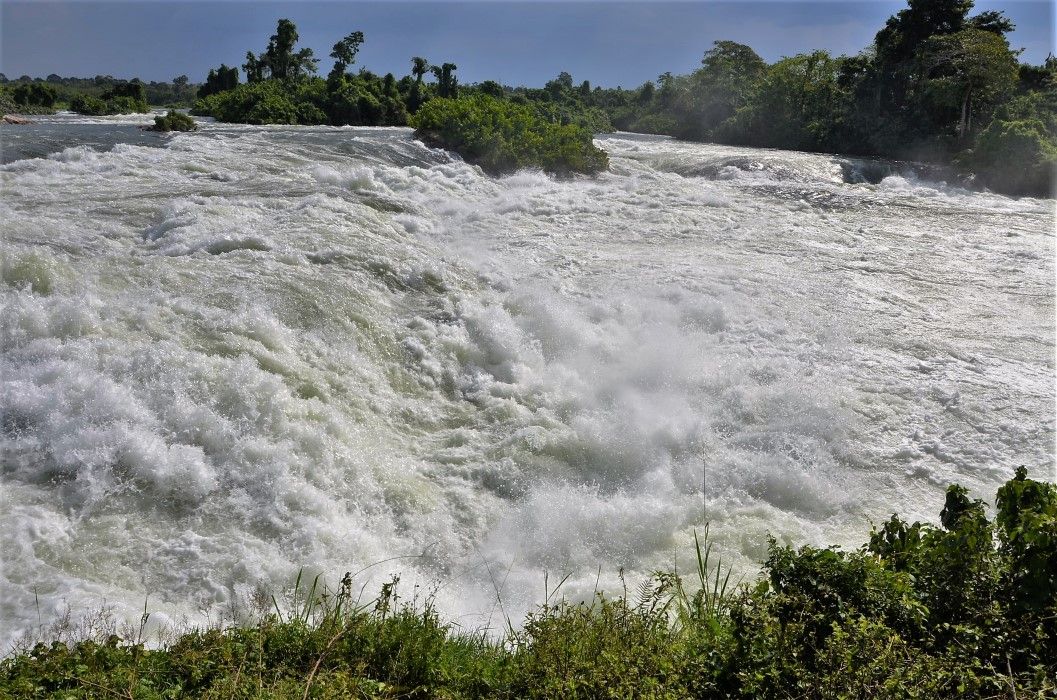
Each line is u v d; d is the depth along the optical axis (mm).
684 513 7801
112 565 6141
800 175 30109
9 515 6277
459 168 23734
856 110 44875
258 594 5930
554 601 6633
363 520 7250
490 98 29688
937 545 4441
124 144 20438
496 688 4336
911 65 42969
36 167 16344
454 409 9305
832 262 16219
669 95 69125
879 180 32656
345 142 24734
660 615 4832
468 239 15391
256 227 12477
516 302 11586
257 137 25562
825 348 11609
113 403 7305
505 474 8211
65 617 5371
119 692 3930
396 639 4598
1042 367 11438
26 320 7961
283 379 8445
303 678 4133
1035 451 9258
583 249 15734
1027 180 29953
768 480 8367
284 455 7410
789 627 3848
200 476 6984
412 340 10039
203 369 7973
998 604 4031
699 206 20656
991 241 19062
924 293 14656
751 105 50250
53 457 6832
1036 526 4078
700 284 13789
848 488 8453
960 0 43656
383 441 8344
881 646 3617
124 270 9688
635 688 3871
